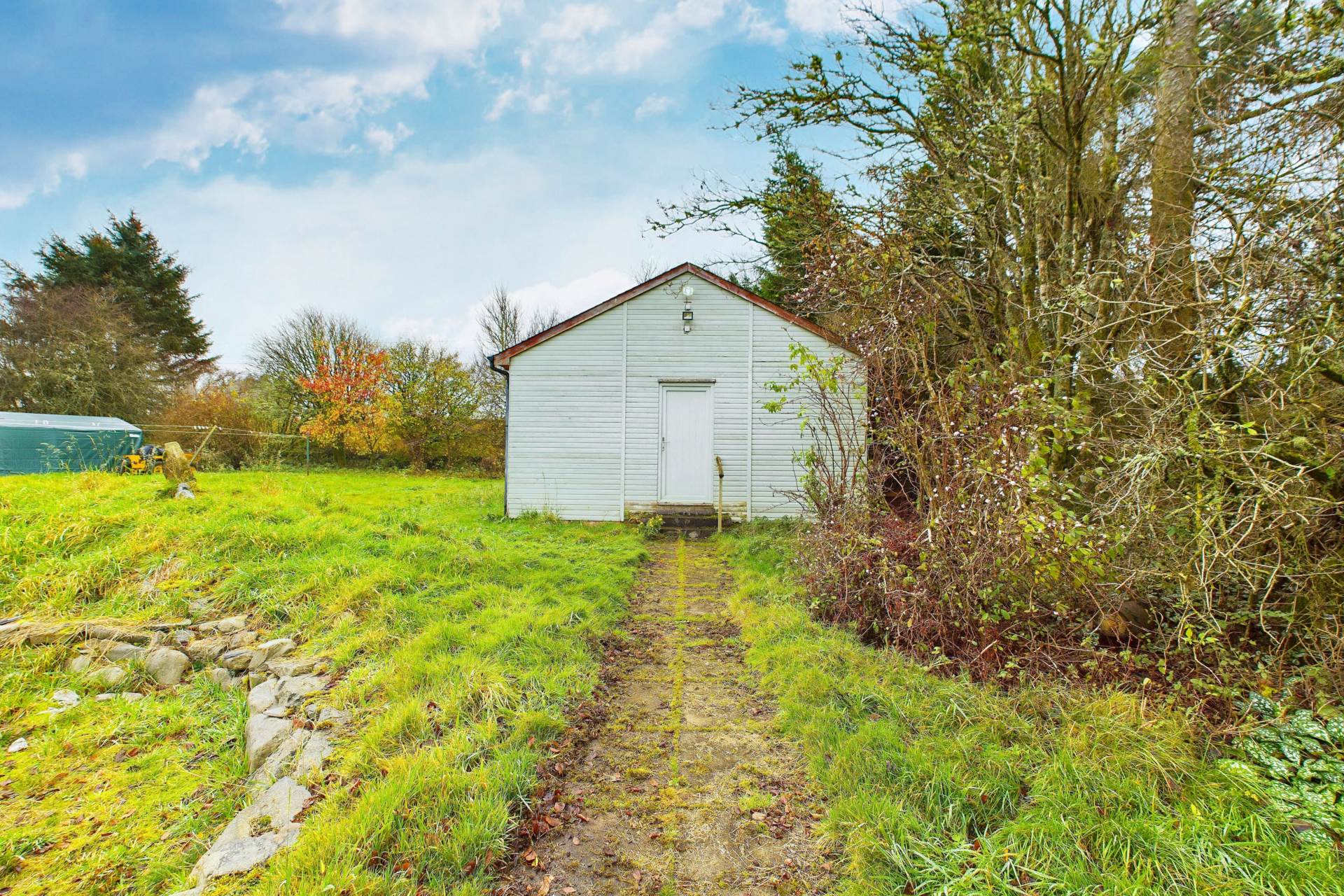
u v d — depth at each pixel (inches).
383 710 137.4
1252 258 144.5
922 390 205.2
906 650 168.4
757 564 287.6
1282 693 121.5
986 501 160.7
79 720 156.9
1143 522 140.9
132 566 234.4
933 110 296.8
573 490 418.9
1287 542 135.3
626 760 127.1
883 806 103.4
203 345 1274.6
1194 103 194.1
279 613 202.2
